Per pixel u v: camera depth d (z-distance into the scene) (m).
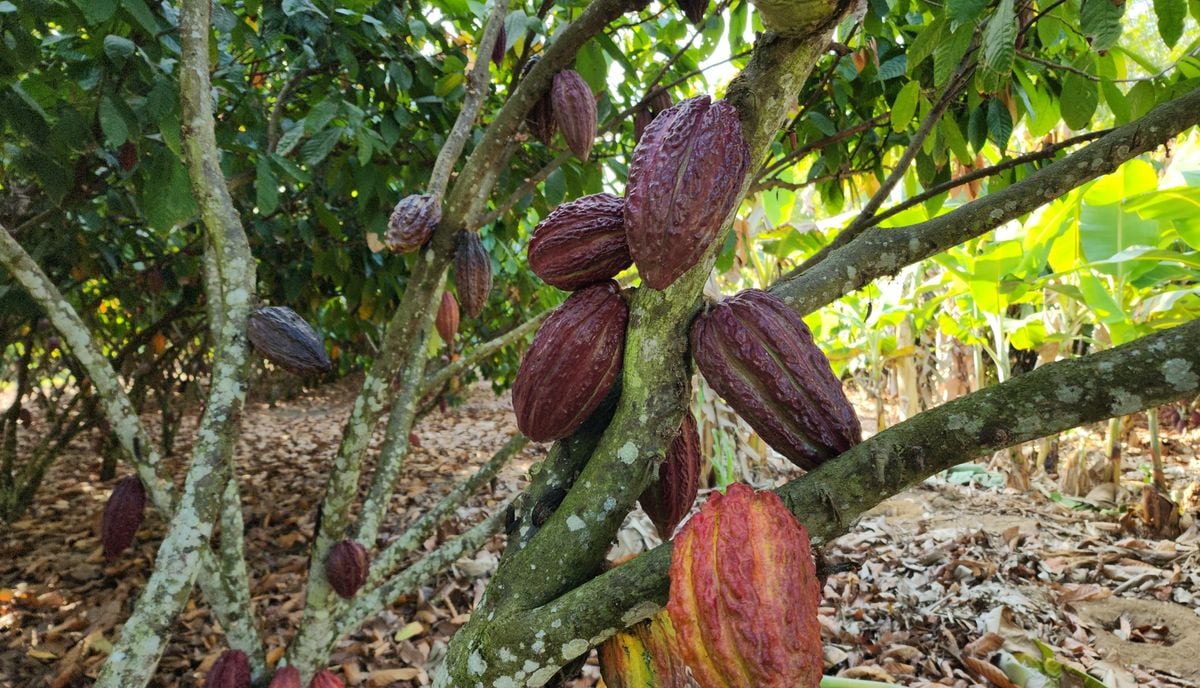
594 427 0.71
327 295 3.44
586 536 0.62
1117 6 1.04
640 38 2.33
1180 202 2.97
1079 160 0.83
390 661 2.37
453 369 1.75
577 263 0.67
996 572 2.98
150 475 1.27
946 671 2.29
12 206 1.99
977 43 1.25
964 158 1.66
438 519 1.73
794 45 0.54
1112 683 2.20
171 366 4.03
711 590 0.49
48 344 3.28
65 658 2.34
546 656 0.58
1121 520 3.62
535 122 1.23
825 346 5.40
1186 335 0.47
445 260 1.20
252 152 1.83
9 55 1.28
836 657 2.38
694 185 0.55
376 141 1.81
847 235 1.23
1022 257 3.54
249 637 1.50
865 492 0.53
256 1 1.77
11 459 3.33
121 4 1.29
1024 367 5.50
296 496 4.08
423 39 2.15
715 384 0.62
